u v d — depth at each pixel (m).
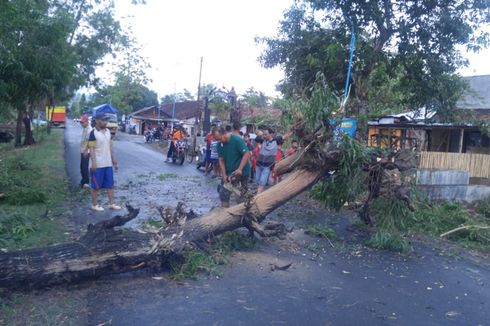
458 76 13.23
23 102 10.81
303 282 5.48
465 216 9.84
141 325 4.05
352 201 8.53
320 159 7.30
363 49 12.39
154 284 5.03
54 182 11.31
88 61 25.17
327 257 6.64
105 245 4.95
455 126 16.44
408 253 7.23
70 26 11.09
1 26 8.20
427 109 13.70
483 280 6.20
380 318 4.61
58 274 4.60
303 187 7.34
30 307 4.21
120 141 36.34
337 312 4.67
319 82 7.57
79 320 4.05
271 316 4.44
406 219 7.66
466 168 13.31
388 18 12.25
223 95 24.31
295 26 13.52
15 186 9.00
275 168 7.57
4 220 6.57
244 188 6.92
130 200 9.82
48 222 7.17
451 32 11.88
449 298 5.37
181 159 19.61
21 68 9.38
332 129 7.49
